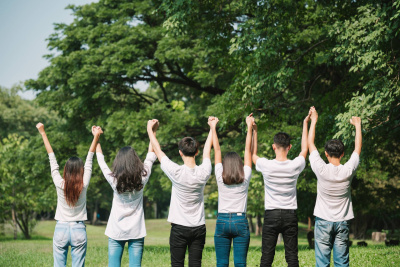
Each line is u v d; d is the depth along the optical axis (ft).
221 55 51.44
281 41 40.11
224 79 67.87
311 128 17.30
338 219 16.14
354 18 35.24
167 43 62.28
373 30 32.37
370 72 33.06
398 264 26.89
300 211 67.62
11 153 78.79
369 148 36.63
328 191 16.17
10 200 104.58
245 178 16.29
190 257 16.02
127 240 16.21
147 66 66.13
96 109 69.92
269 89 41.32
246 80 42.19
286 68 42.27
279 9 40.32
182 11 39.58
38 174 70.49
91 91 65.92
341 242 16.21
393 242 50.29
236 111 45.42
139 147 59.62
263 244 16.55
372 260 29.01
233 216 16.10
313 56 46.42
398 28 31.24
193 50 63.00
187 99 83.76
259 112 46.65
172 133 62.28
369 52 31.65
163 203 258.37
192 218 15.85
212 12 45.60
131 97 72.18
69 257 40.42
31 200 107.45
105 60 62.28
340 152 16.70
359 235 112.68
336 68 51.47
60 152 70.64
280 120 49.44
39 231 141.08
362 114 30.48
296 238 16.43
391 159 65.82
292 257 16.22
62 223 17.22
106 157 67.92
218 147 17.01
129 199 16.26
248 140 17.29
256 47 40.45
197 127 70.03
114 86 67.87
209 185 126.31
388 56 31.89
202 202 16.24
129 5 68.03
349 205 16.37
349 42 33.76
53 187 70.54
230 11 46.14
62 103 69.77
